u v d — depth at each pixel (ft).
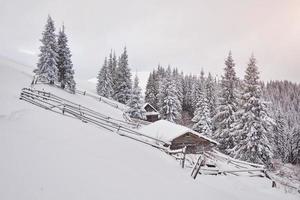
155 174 34.40
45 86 146.00
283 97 484.33
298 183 82.07
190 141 90.89
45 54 156.97
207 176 52.31
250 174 68.08
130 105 173.37
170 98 190.29
